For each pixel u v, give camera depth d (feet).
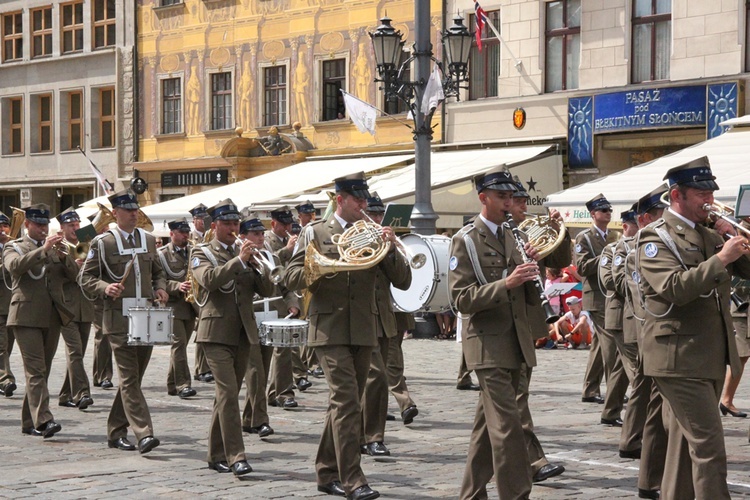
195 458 44.19
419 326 99.71
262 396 49.42
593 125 111.65
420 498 36.83
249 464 42.78
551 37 116.98
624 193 86.89
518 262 34.65
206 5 147.84
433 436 48.75
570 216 90.22
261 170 141.08
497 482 32.96
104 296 45.47
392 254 38.19
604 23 111.75
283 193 118.32
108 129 161.17
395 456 44.16
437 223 108.27
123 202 46.78
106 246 46.29
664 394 30.86
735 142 92.22
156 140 153.79
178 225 65.00
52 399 62.49
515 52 119.14
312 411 57.11
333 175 122.42
